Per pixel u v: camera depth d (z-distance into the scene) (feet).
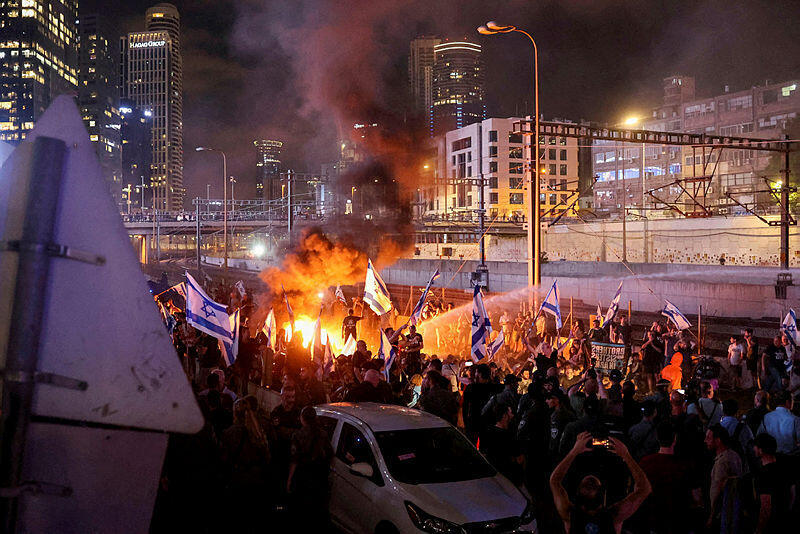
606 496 21.99
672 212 237.04
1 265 5.83
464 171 422.82
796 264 168.45
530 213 77.36
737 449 26.55
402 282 195.62
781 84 290.15
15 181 5.89
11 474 5.61
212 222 337.31
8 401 5.65
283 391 29.32
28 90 584.40
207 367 52.16
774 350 52.31
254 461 24.36
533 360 57.41
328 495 26.02
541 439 30.42
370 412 27.81
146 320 6.14
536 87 77.15
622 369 61.41
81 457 5.94
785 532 20.17
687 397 35.12
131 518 6.02
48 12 617.21
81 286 6.01
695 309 108.58
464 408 34.88
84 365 5.98
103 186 6.12
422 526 21.98
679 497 20.35
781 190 109.50
